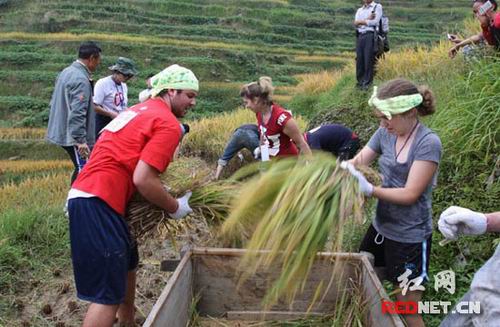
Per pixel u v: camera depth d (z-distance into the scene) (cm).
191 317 350
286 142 498
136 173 308
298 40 4509
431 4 5278
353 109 905
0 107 2941
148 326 252
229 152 540
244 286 357
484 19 608
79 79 550
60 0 4428
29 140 2453
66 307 448
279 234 275
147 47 3703
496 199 438
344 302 348
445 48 958
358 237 433
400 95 282
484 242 405
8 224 548
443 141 509
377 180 296
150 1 4719
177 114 347
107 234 316
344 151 500
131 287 379
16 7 4262
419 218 301
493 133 477
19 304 450
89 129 572
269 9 4975
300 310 356
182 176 363
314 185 281
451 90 598
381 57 1051
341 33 4703
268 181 296
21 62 3406
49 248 530
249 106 488
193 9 4772
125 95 705
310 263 277
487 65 557
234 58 3778
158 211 342
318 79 1719
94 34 3847
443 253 419
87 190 316
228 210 349
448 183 482
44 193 1123
